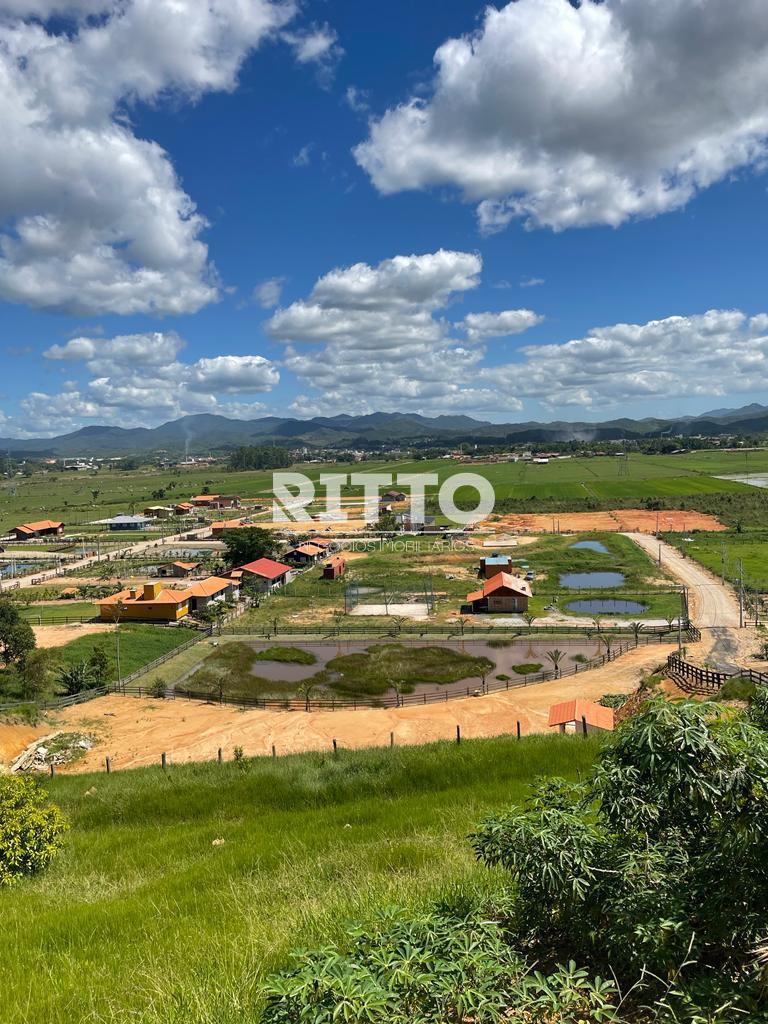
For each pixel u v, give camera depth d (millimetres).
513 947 4512
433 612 58156
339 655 47125
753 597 56531
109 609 58438
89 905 9727
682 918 3971
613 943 4098
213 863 11477
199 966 5980
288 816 15391
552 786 5367
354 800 16625
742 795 3891
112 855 13586
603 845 4512
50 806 14117
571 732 24547
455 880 7320
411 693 39156
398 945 4020
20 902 10625
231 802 17266
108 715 35219
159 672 43625
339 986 3430
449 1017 3646
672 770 3914
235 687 41094
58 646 49031
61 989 6090
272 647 49500
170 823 16438
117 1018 5211
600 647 45625
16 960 7246
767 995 3561
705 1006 3496
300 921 6719
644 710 4402
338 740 29719
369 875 8797
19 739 30812
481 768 17438
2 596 67938
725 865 4043
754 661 38281
